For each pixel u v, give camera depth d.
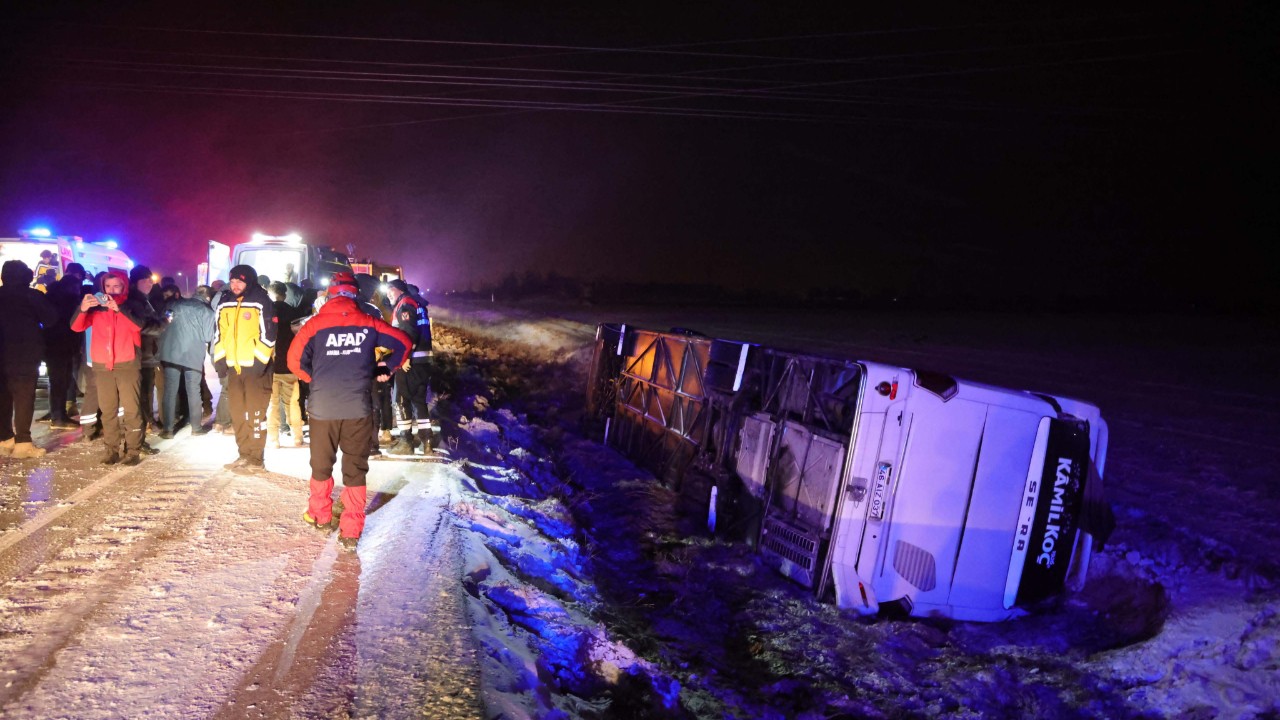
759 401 7.90
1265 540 7.55
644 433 10.63
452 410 11.86
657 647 5.56
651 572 7.16
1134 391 17.17
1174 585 6.70
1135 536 7.88
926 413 6.31
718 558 7.38
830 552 6.36
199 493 6.56
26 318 7.50
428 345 8.77
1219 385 18.06
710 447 8.63
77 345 9.31
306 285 9.34
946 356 23.47
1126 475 10.08
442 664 3.95
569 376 19.58
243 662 3.88
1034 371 20.25
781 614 6.27
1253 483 9.61
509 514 7.16
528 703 3.79
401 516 6.25
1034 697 5.34
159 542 5.40
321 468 5.59
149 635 4.10
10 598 4.45
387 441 9.04
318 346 5.35
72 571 4.86
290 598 4.63
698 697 4.87
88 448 8.05
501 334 32.81
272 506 6.31
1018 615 6.68
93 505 6.13
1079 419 6.69
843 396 6.47
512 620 4.90
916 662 5.75
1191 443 11.92
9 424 7.71
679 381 9.75
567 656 4.70
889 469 6.31
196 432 8.83
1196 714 5.06
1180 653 5.66
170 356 8.56
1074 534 6.78
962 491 6.41
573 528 7.77
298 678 3.75
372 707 3.53
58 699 3.47
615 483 9.88
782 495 7.12
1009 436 6.48
